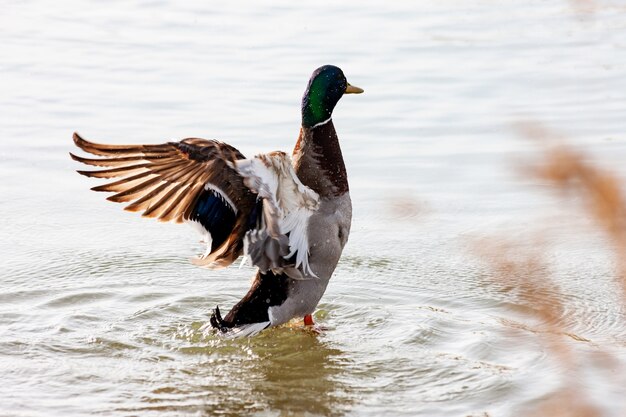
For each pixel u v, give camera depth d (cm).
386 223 1290
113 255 1202
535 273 1105
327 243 988
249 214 917
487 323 1020
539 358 929
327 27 2048
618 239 701
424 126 1555
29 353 948
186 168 869
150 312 1055
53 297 1084
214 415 831
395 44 1925
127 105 1627
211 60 1852
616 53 1862
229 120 1557
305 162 1017
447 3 2225
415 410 838
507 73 1769
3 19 2095
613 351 941
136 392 873
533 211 1285
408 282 1135
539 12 2148
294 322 1044
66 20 2103
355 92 1034
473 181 1377
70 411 829
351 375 913
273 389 884
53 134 1523
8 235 1246
